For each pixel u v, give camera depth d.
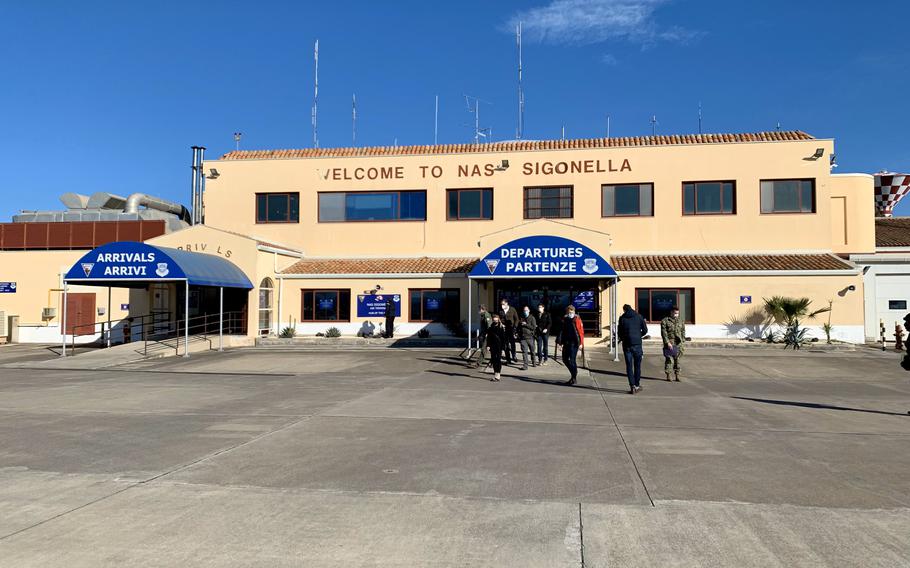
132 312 26.50
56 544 4.85
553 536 5.01
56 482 6.54
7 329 27.41
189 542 4.89
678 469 7.03
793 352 20.92
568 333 14.18
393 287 25.69
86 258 20.89
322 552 4.70
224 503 5.84
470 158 27.75
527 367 17.28
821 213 25.30
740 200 25.83
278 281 26.25
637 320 13.01
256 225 28.86
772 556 4.63
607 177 26.69
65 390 13.46
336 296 26.05
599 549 4.75
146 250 20.59
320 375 15.88
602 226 26.59
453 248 27.67
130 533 5.08
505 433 8.99
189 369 17.50
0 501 5.91
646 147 26.52
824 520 5.38
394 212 28.20
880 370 16.81
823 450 7.96
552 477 6.71
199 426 9.47
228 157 29.66
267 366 17.92
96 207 31.39
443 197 27.81
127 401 11.89
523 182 27.27
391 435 8.83
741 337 23.30
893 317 25.59
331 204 28.61
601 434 8.94
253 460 7.42
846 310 22.75
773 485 6.41
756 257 25.06
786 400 12.10
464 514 5.53
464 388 13.61
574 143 27.92
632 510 5.64
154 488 6.31
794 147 25.62
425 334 24.84
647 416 10.41
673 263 24.67
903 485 6.42
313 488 6.31
